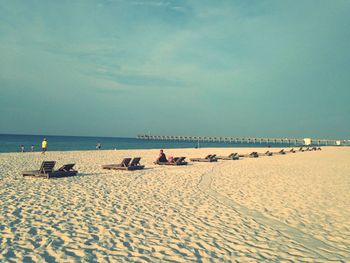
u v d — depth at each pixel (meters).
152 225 6.71
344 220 7.68
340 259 5.20
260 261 5.00
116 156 28.95
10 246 5.18
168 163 20.83
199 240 5.88
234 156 28.67
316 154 41.56
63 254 4.94
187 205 8.74
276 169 19.88
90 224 6.59
